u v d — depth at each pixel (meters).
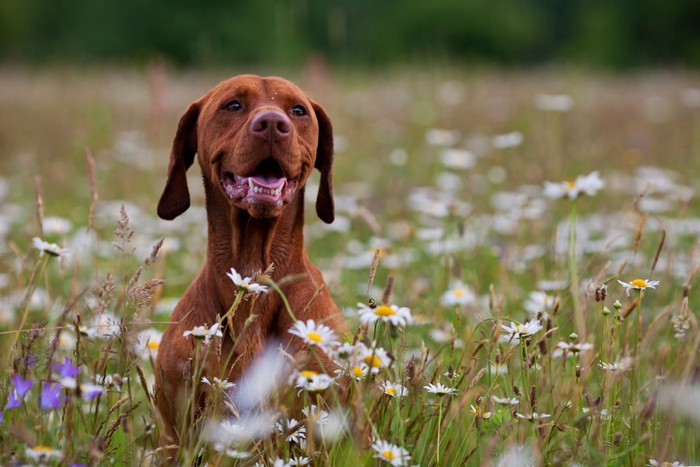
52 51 56.84
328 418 4.36
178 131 5.80
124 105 19.59
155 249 4.68
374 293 7.80
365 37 66.62
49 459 3.88
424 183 13.10
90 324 5.50
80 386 3.99
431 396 5.14
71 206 11.84
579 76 23.38
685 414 4.45
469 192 12.03
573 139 15.44
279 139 5.08
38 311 6.84
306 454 4.57
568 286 6.57
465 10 68.44
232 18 51.41
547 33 77.25
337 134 16.02
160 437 4.67
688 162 13.80
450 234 8.42
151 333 6.01
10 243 6.05
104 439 4.15
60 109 19.33
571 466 4.32
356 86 21.84
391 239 9.80
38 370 4.49
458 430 4.78
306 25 50.34
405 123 17.33
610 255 8.60
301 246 5.54
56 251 5.31
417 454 4.70
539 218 9.45
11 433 3.98
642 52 64.69
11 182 13.45
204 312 5.27
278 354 5.06
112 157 14.02
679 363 4.78
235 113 5.42
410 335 6.45
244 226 5.27
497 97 19.95
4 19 57.75
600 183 5.82
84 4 57.16
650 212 10.27
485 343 4.77
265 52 49.16
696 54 61.38
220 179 5.32
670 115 18.36
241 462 4.51
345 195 12.34
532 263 8.62
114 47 53.97
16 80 25.67
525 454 4.12
